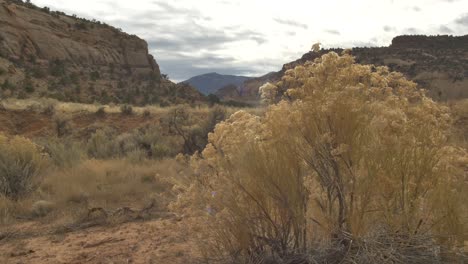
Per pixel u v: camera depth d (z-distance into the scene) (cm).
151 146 1686
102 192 939
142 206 811
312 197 332
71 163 1327
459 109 994
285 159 354
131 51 12044
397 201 332
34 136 2962
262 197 359
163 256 506
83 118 3328
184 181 479
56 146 1564
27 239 647
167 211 748
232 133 385
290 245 378
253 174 352
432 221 329
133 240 596
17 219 777
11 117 3238
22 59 8681
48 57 9550
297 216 353
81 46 10575
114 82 8606
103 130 2819
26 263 526
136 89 7500
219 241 382
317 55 365
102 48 11250
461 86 2191
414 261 312
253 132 365
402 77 354
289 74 359
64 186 961
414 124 333
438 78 2845
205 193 378
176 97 7319
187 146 1702
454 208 322
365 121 330
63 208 832
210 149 389
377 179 317
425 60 7269
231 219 367
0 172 926
